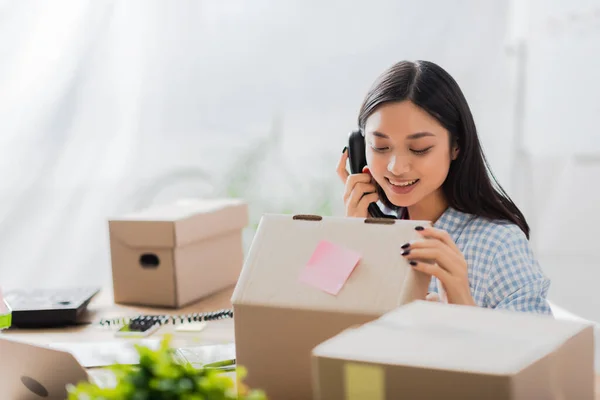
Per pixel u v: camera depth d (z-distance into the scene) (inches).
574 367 35.3
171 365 31.6
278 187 115.6
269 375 44.7
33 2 107.2
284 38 112.0
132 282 75.1
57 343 62.7
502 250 60.1
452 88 59.3
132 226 73.6
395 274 43.8
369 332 36.1
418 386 31.9
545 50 104.1
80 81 110.0
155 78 112.6
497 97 107.7
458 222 63.2
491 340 34.4
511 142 107.7
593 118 102.3
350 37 110.6
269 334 44.3
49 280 113.3
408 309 39.3
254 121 114.5
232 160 115.3
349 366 33.0
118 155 113.3
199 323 67.6
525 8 104.7
